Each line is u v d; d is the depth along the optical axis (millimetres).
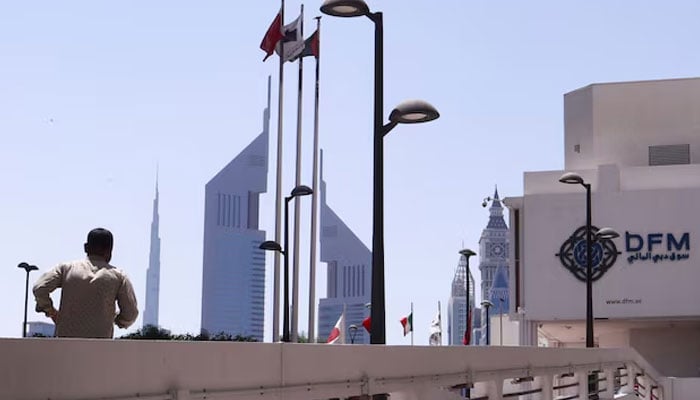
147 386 9586
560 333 83938
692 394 48969
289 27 62812
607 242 74500
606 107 82438
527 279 75375
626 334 82562
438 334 74500
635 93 82062
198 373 10359
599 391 31703
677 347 81188
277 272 63562
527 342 75438
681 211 73938
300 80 65438
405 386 15797
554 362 24641
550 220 75375
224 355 10844
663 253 73750
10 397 7980
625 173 75188
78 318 11055
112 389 9102
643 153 81562
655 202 74250
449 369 17719
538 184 76000
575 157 83312
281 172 63750
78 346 8719
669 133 81375
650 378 45031
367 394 14391
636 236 74250
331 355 13375
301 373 12516
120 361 9219
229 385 10914
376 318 21906
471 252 68875
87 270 11219
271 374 11820
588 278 46844
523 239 75875
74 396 8633
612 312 74000
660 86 81625
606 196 74875
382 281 22062
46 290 11047
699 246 73500
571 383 28922
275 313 62906
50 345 8414
